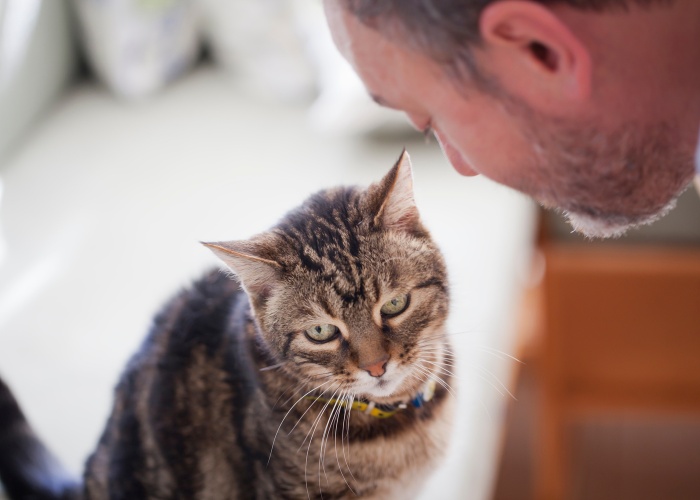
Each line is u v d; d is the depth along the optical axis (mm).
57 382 795
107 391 783
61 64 1132
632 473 1133
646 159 526
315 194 664
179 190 986
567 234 1032
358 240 620
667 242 1006
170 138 1062
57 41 1113
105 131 1077
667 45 496
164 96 1146
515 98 505
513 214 933
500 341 819
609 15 484
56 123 1094
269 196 963
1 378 694
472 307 815
